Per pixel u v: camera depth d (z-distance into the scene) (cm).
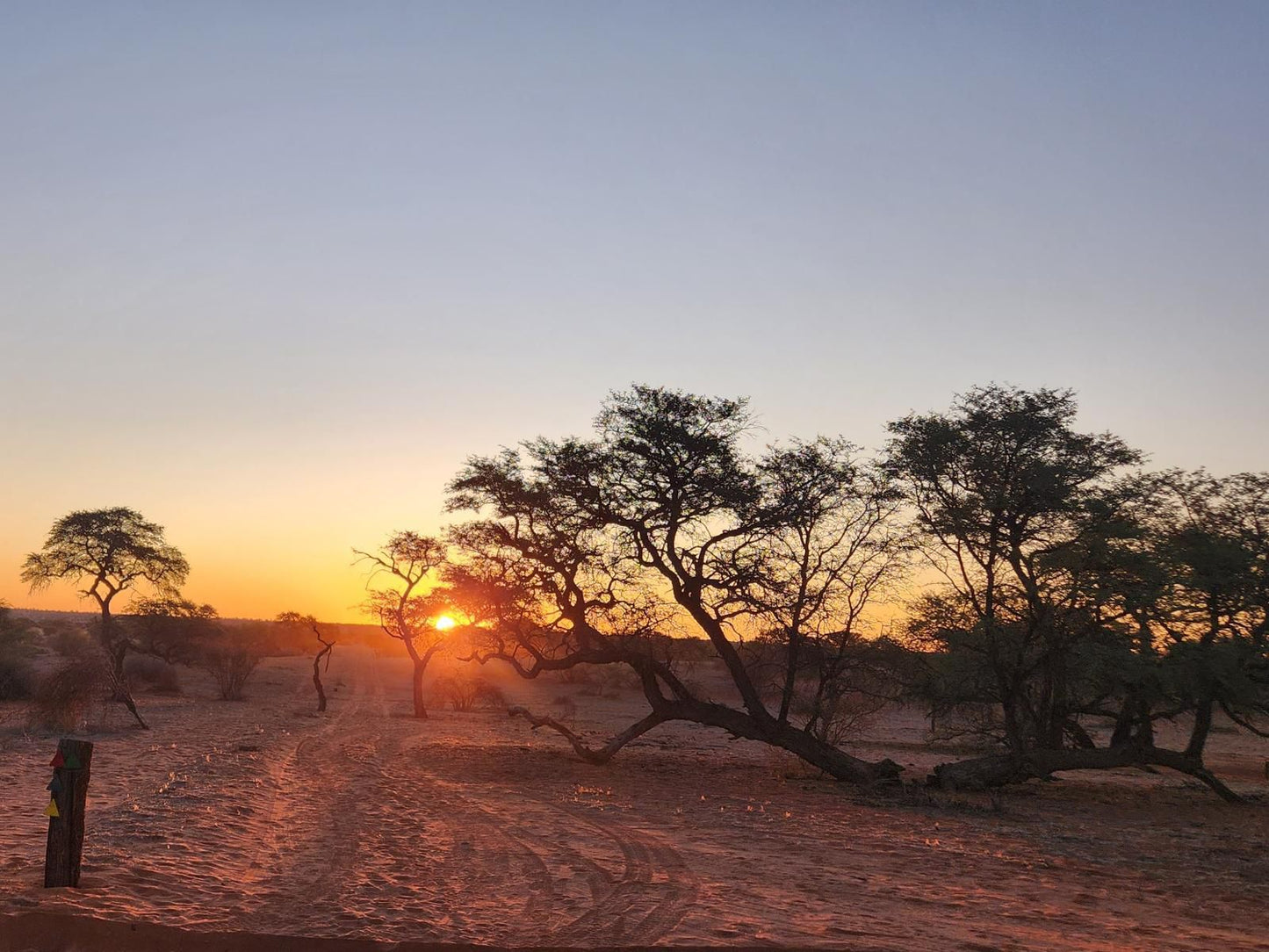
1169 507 2338
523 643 2708
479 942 795
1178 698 2312
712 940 831
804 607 2522
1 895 835
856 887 1132
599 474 2498
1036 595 2317
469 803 1770
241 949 763
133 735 2811
